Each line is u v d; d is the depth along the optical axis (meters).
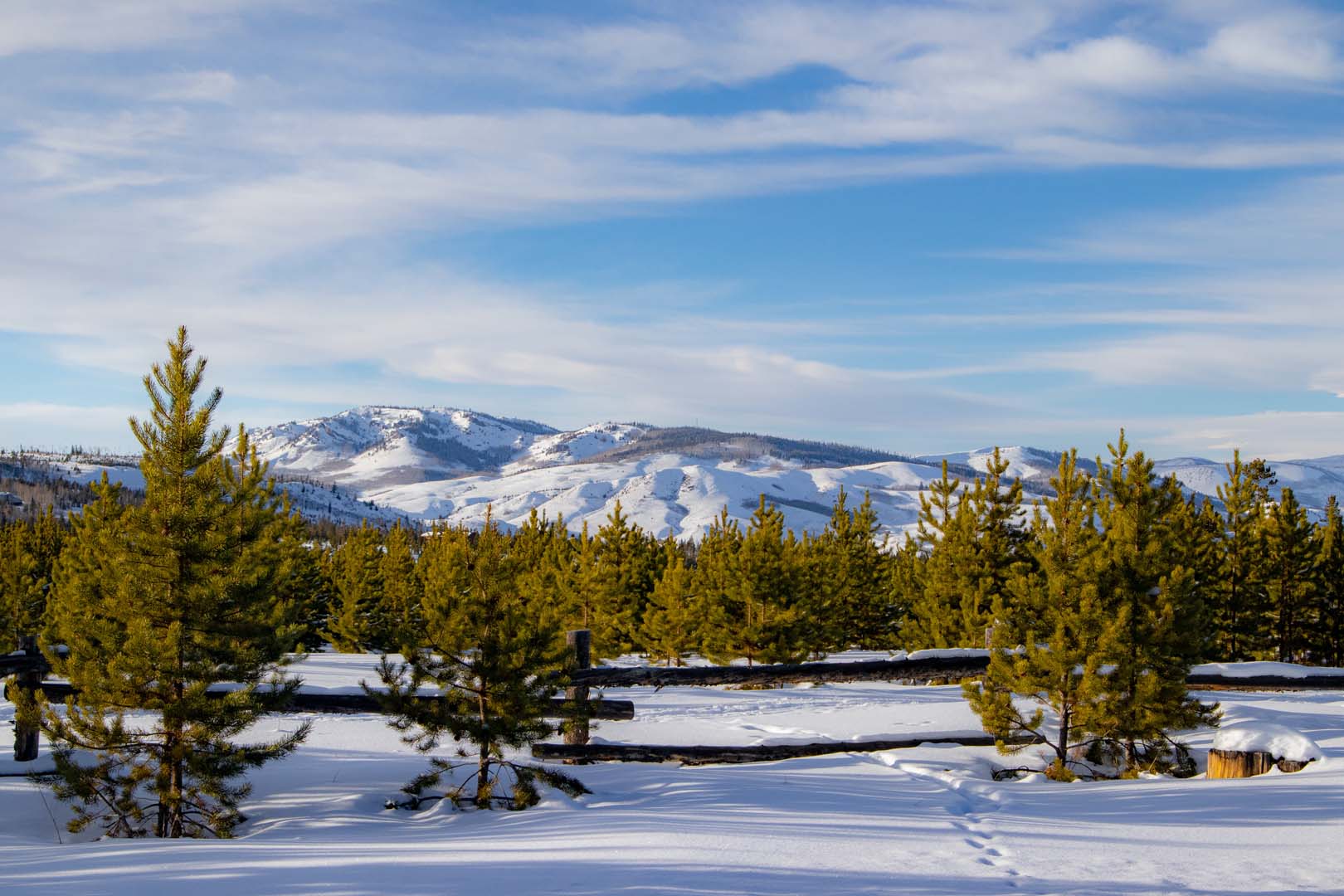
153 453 9.58
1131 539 12.63
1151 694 9.94
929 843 6.21
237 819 8.57
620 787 8.93
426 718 8.83
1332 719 11.97
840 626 33.81
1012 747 10.50
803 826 6.80
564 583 29.69
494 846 6.48
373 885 5.27
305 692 9.84
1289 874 5.20
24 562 25.17
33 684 10.62
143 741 9.16
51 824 8.81
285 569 10.43
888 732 12.29
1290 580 32.22
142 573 9.16
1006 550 25.91
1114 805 7.55
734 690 20.67
